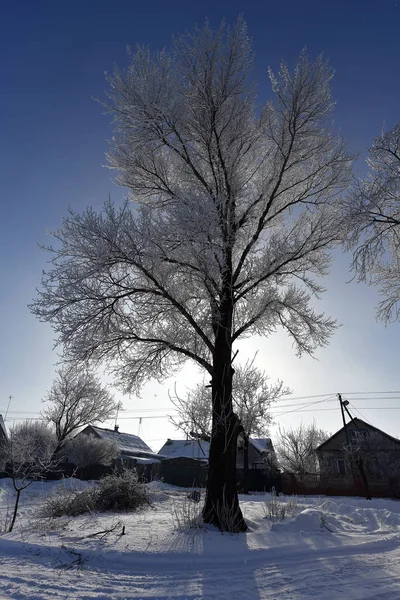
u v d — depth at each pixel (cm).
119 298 839
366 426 3516
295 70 928
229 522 704
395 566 524
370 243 954
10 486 2172
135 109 904
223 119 950
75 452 3325
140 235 753
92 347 852
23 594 389
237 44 949
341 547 625
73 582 434
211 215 755
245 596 402
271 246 902
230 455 788
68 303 805
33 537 642
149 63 933
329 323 997
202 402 984
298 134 937
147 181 990
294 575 478
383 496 2866
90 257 769
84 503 983
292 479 3247
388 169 911
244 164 990
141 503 1080
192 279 863
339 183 964
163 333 957
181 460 3891
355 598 394
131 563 508
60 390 3250
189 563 514
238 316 1011
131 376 955
